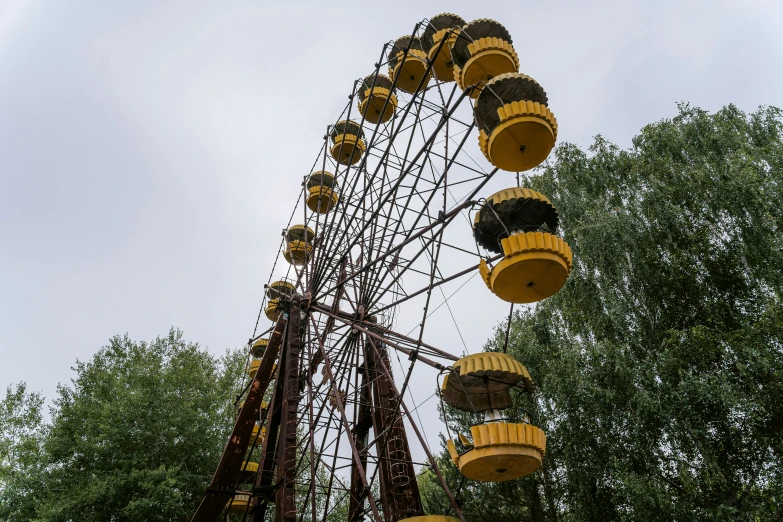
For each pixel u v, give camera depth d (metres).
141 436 27.98
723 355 20.28
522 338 26.78
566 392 22.95
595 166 28.97
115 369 32.66
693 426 19.16
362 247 20.97
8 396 33.12
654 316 23.06
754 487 18.86
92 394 30.81
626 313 23.30
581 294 24.72
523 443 11.20
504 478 12.24
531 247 11.27
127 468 27.39
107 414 27.42
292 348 19.89
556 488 23.23
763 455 18.83
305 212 26.17
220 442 31.62
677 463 19.30
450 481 24.09
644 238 23.84
